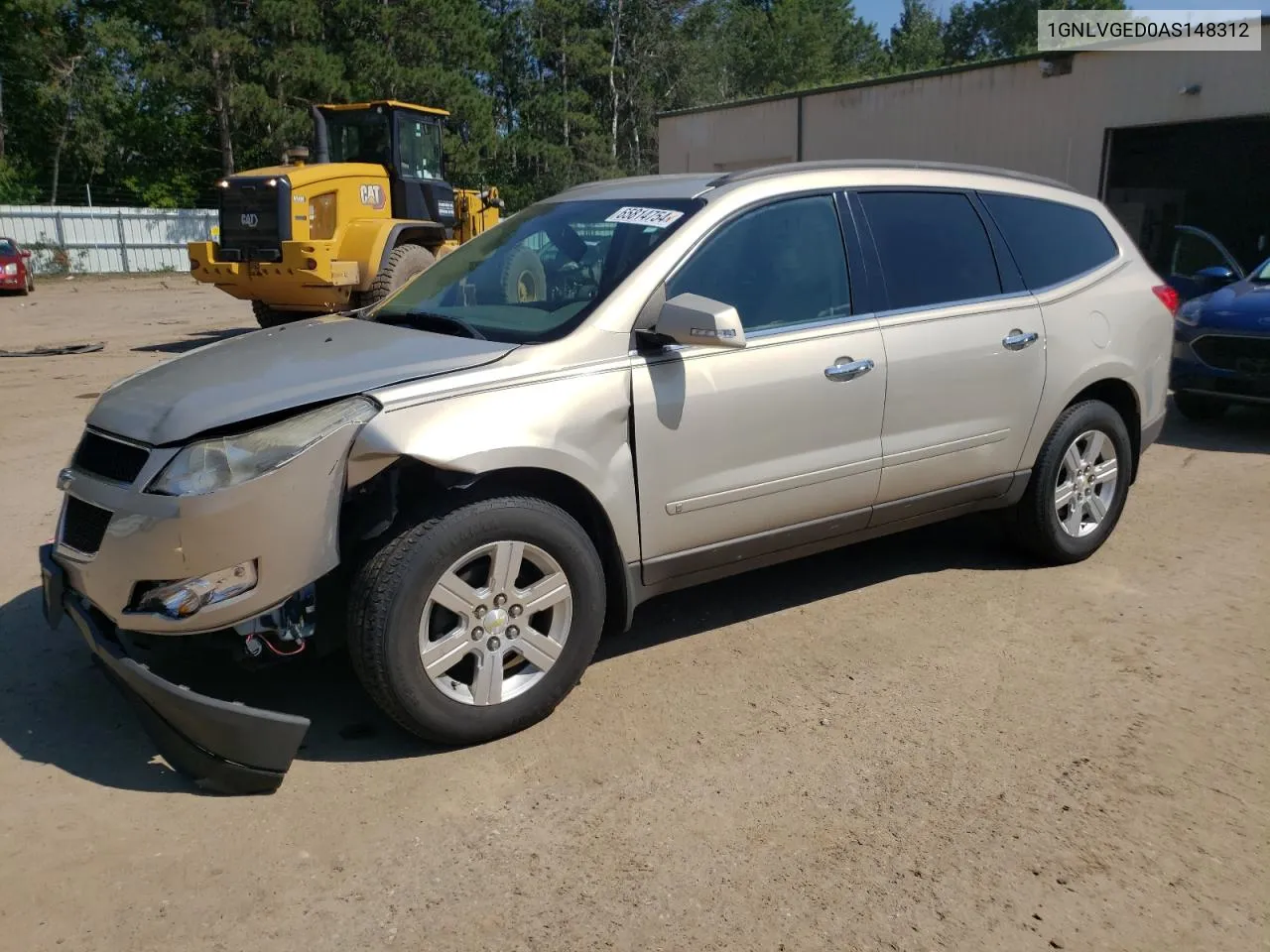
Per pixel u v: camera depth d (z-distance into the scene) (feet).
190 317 63.46
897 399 14.07
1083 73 58.13
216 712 10.06
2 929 8.58
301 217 40.09
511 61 177.99
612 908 8.87
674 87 185.78
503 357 11.40
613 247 12.97
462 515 10.75
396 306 14.38
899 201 14.78
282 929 8.62
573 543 11.49
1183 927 8.63
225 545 9.99
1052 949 8.38
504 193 164.04
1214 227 73.92
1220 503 20.81
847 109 70.74
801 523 13.64
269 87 123.13
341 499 10.43
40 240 112.16
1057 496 16.48
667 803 10.39
